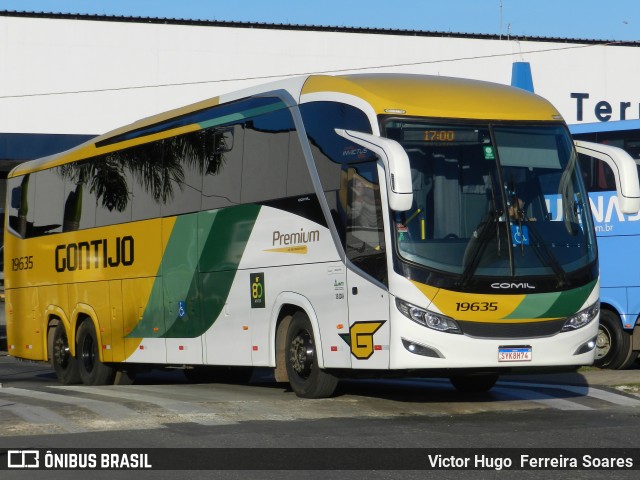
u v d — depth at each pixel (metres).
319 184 13.85
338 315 13.43
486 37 41.91
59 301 20.62
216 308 15.92
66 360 20.48
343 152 13.45
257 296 14.99
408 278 12.52
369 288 12.92
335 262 13.49
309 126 14.13
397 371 12.69
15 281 22.44
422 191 12.77
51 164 21.30
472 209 12.86
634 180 13.37
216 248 15.96
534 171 13.27
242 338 15.33
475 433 11.17
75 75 39.06
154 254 17.58
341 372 13.75
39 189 21.69
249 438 10.84
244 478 8.90
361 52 41.00
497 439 10.78
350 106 13.39
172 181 17.20
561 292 12.95
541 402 14.06
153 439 10.80
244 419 12.20
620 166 13.36
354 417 12.45
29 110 38.78
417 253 12.59
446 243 12.66
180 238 16.86
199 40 39.88
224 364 15.75
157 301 17.45
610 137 19.91
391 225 12.66
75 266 20.08
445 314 12.50
